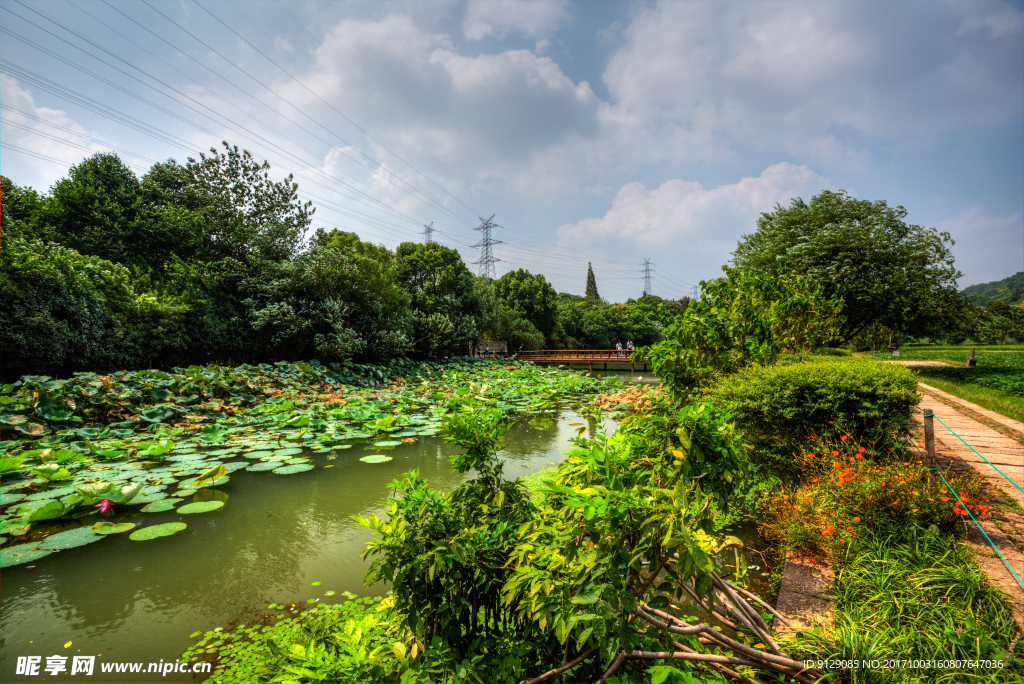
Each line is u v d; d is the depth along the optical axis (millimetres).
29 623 3238
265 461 7207
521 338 35906
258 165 21688
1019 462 5359
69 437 7832
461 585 2037
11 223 13781
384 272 20797
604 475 1791
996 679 1999
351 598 3527
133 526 4820
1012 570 2746
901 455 4574
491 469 2469
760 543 3910
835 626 2494
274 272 17547
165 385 10078
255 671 2648
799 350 7289
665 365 5863
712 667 2145
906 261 15711
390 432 9555
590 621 1624
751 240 20016
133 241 16984
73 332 11406
